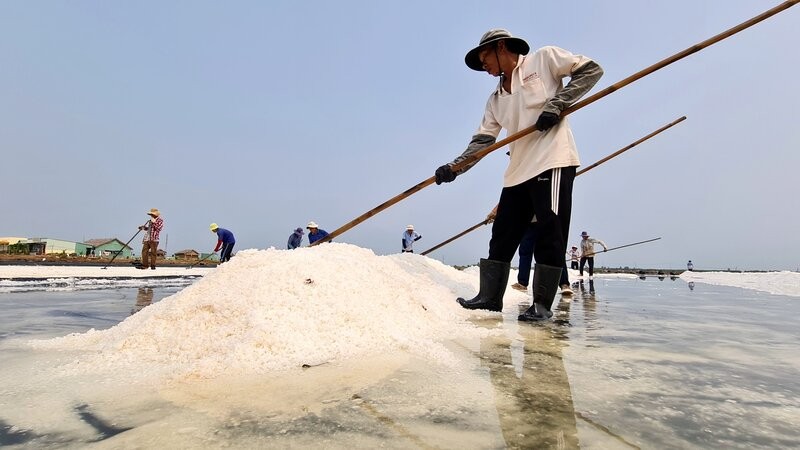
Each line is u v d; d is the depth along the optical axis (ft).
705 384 4.22
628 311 10.61
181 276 26.22
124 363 4.98
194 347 5.21
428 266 13.12
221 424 3.15
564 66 8.47
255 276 6.45
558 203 8.24
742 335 7.00
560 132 8.36
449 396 3.77
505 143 8.57
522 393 3.87
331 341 5.46
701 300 14.25
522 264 15.70
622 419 3.31
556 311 10.57
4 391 3.97
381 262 10.05
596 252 37.99
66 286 17.93
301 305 5.90
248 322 5.33
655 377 4.44
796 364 5.04
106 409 3.48
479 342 6.23
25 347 5.96
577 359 5.19
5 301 12.00
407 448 2.75
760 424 3.25
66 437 2.96
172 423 3.18
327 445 2.79
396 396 3.76
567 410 3.47
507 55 9.15
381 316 6.52
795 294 17.47
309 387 4.01
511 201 9.21
